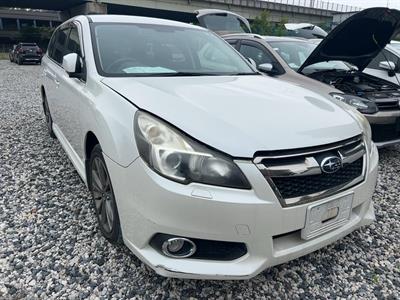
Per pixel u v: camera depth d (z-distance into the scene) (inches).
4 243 99.7
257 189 70.3
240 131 74.4
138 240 76.9
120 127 80.8
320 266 94.7
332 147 78.8
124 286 84.7
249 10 1617.9
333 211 80.4
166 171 71.1
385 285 88.6
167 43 124.9
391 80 229.3
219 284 86.7
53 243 100.0
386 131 169.2
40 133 206.7
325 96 106.5
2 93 378.3
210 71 120.5
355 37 178.9
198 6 1478.8
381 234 110.3
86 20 127.2
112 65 107.6
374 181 91.2
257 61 215.5
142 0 1343.5
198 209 69.5
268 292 85.1
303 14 1804.9
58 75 142.3
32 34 1894.7
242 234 71.4
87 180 108.1
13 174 146.6
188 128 73.8
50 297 80.9
